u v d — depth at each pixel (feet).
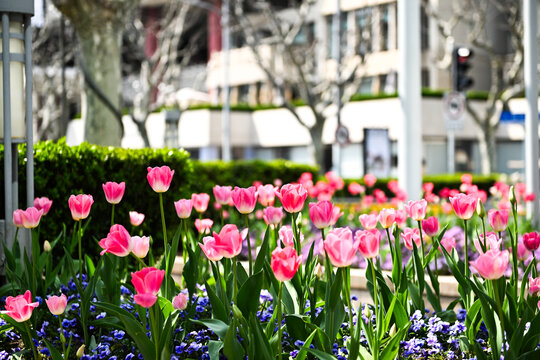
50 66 140.15
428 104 129.08
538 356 13.08
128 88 175.11
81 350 13.65
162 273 11.46
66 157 27.43
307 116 146.82
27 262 17.60
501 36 151.12
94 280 16.08
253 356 12.81
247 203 13.96
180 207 15.19
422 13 142.41
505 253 11.69
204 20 192.03
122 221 29.27
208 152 160.15
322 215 13.30
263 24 163.94
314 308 15.06
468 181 37.09
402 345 15.48
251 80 166.30
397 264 16.19
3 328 16.14
